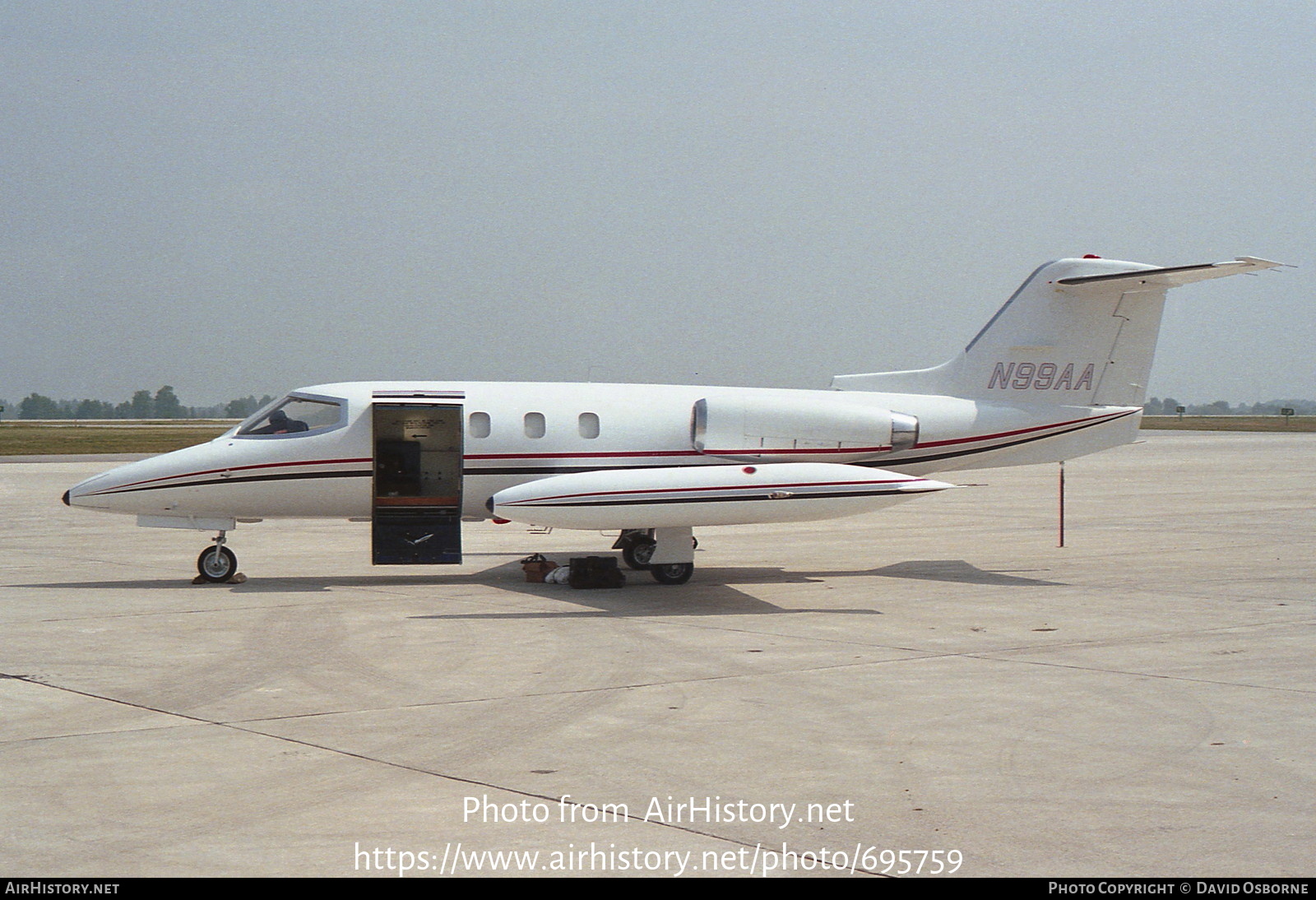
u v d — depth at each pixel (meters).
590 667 11.32
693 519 16.38
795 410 18.28
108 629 13.47
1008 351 19.55
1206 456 59.91
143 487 17.06
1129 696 10.06
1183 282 18.59
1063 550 22.52
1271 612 14.88
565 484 16.20
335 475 17.39
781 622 14.20
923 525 27.97
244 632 13.29
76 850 6.37
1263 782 7.62
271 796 7.30
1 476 44.41
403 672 11.07
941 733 8.81
